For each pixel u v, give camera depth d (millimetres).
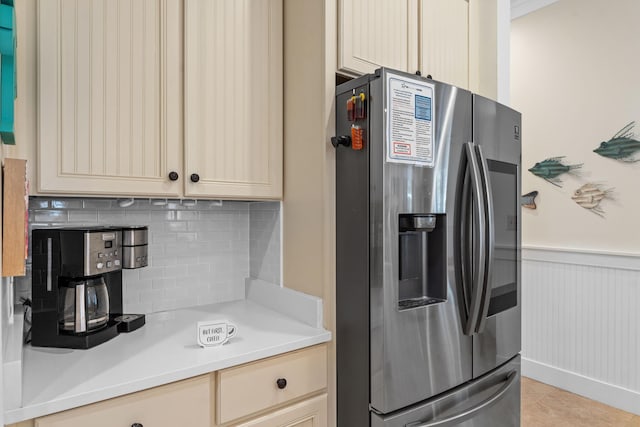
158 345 1231
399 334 1218
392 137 1211
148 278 1639
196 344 1237
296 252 1556
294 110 1556
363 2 1467
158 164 1308
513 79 2986
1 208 787
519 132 1713
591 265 2537
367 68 1468
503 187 1611
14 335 1015
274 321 1502
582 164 2592
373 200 1229
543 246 2799
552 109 2752
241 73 1493
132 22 1260
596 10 2510
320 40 1412
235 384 1142
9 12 689
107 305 1330
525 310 2904
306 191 1491
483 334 1479
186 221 1741
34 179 1104
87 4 1180
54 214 1429
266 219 1765
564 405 2475
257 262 1844
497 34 1916
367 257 1250
